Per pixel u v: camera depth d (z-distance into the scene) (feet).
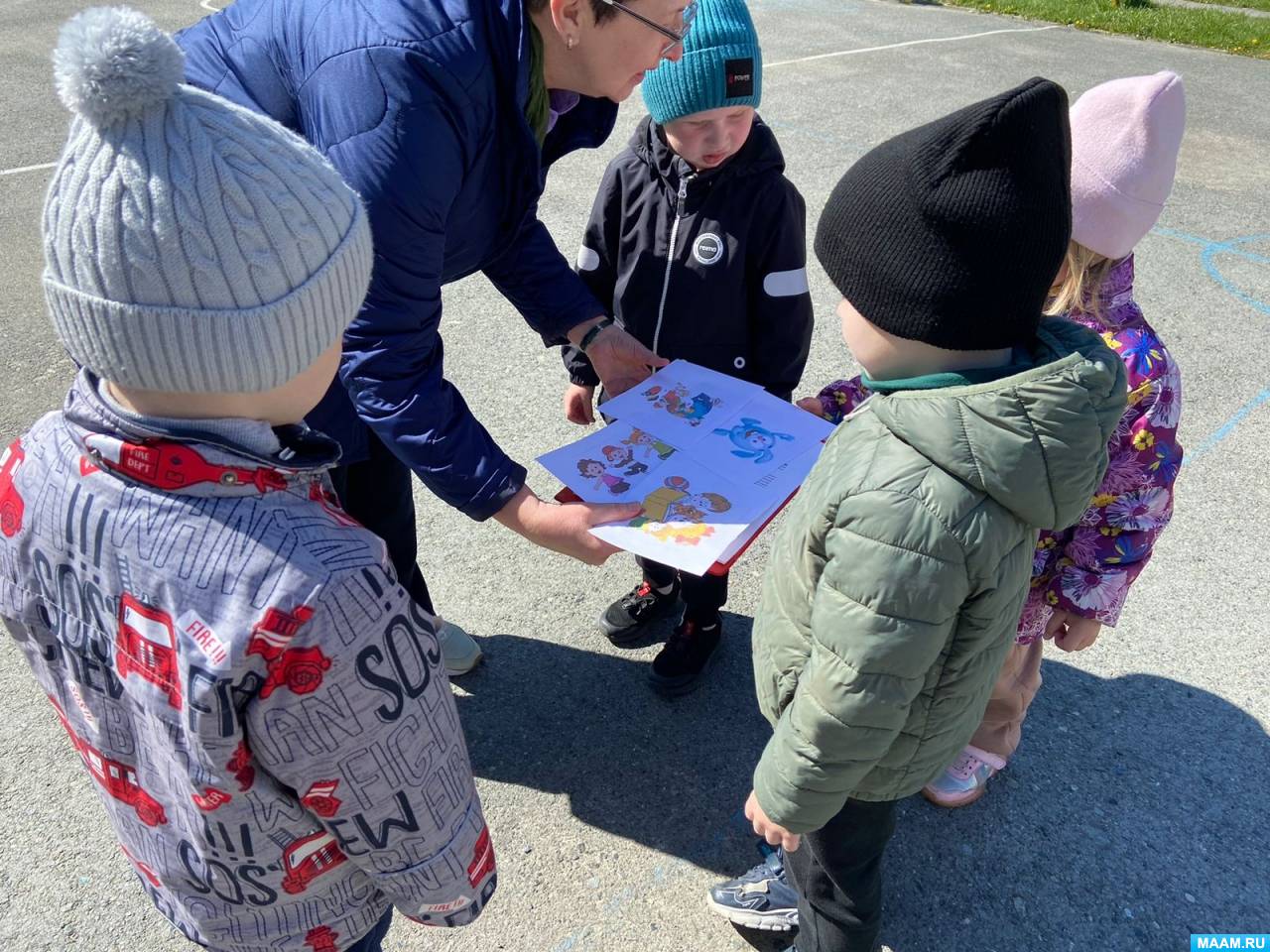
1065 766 7.66
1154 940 6.52
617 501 5.84
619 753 7.82
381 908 4.11
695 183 7.02
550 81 5.65
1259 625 8.88
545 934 6.55
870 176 4.05
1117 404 4.00
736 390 6.84
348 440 6.39
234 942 3.89
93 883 6.73
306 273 2.75
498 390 12.41
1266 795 7.45
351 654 3.03
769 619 4.91
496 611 9.20
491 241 6.22
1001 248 3.73
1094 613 5.89
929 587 3.91
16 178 18.38
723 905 6.50
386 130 4.74
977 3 36.86
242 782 3.22
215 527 2.90
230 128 2.59
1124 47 30.89
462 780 3.68
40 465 3.15
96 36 2.42
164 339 2.61
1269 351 13.23
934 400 3.91
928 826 7.22
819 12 34.63
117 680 3.27
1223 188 18.86
